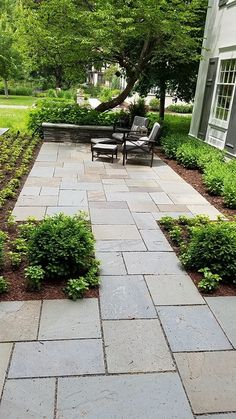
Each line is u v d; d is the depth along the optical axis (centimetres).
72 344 240
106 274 326
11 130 995
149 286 311
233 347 245
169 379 216
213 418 192
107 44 820
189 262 338
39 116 954
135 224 439
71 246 309
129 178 639
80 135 927
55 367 221
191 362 230
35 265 308
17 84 3053
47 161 725
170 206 509
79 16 802
